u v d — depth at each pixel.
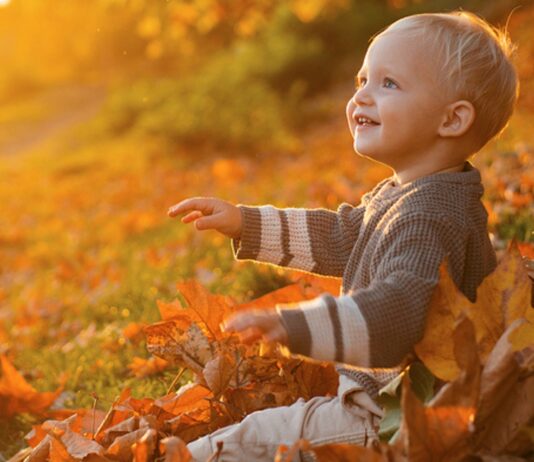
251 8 11.59
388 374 2.15
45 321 5.88
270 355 2.58
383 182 2.58
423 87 2.23
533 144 7.03
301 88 18.33
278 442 2.23
